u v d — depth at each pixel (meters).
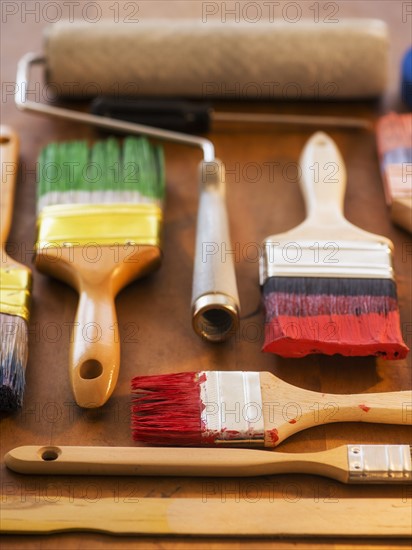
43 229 0.68
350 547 0.57
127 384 0.64
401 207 0.71
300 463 0.59
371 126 0.80
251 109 0.81
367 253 0.67
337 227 0.69
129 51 0.79
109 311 0.65
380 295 0.65
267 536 0.57
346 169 0.77
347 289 0.65
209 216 0.68
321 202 0.70
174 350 0.66
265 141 0.79
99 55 0.79
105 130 0.78
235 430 0.60
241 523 0.57
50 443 0.61
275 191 0.75
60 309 0.68
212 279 0.64
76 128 0.79
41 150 0.76
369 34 0.79
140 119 0.78
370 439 0.62
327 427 0.62
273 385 0.62
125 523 0.57
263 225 0.73
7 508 0.58
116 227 0.68
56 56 0.79
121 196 0.71
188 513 0.58
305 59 0.79
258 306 0.68
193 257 0.71
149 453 0.59
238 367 0.65
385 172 0.74
